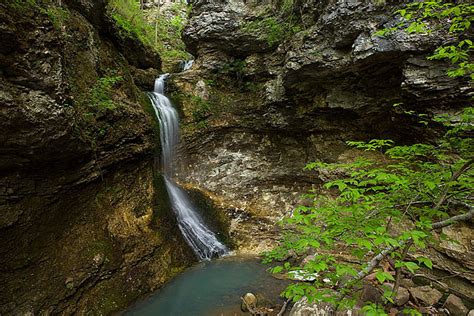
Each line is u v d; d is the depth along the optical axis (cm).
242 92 1020
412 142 645
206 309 513
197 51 1127
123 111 666
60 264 472
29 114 386
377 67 604
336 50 642
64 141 455
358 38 585
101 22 805
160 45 1694
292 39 818
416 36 511
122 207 627
